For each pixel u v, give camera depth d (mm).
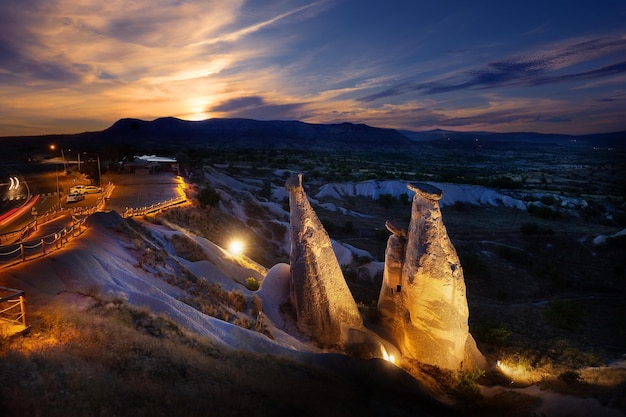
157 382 11039
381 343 21672
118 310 14961
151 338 13648
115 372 10883
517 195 102438
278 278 25172
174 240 29406
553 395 18906
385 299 24578
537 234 68938
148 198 48031
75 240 20234
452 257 21359
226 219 51250
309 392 13977
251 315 21969
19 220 38406
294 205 22828
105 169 78938
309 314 21891
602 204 97438
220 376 12820
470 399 19328
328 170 134875
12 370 9500
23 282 14766
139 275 19766
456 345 21500
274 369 15141
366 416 13688
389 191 97250
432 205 21250
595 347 30953
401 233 23953
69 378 9820
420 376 20547
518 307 40156
